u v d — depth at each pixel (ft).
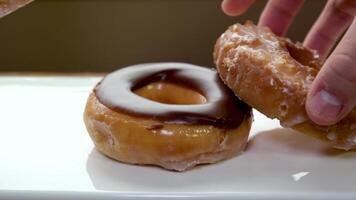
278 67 1.15
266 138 1.26
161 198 1.05
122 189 1.07
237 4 1.52
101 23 2.44
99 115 1.16
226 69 1.19
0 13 1.18
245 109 1.22
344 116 1.12
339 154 1.20
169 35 2.44
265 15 1.59
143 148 1.13
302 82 1.14
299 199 1.06
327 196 1.07
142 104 1.16
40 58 2.51
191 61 2.48
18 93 1.45
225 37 1.24
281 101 1.14
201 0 2.38
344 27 1.56
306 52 1.31
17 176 1.09
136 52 2.48
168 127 1.13
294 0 1.56
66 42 2.48
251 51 1.17
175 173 1.13
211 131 1.14
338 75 1.05
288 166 1.15
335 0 1.52
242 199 1.06
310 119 1.13
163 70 1.33
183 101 1.30
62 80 1.54
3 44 2.49
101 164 1.15
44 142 1.22
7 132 1.25
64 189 1.06
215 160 1.16
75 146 1.21
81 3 2.41
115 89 1.22
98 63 2.51
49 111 1.35
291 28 2.41
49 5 2.41
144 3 2.39
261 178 1.11
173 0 2.39
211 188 1.08
